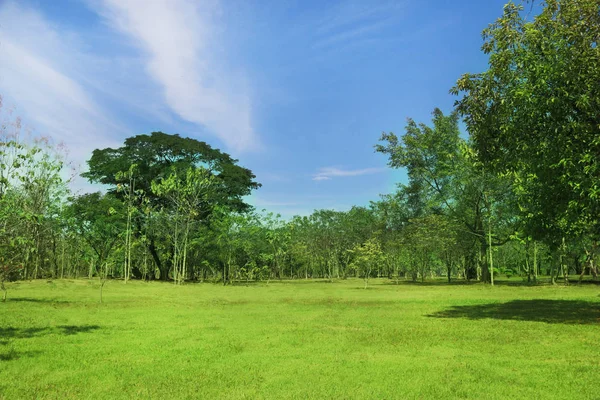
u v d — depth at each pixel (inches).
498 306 748.0
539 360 326.3
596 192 475.5
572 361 321.1
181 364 320.5
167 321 566.3
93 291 1183.6
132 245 1756.9
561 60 505.7
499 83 578.9
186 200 1914.4
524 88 527.2
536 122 548.7
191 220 1932.8
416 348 374.3
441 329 480.1
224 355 350.0
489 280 1846.7
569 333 445.4
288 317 608.4
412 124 1694.1
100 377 286.2
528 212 702.5
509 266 2497.5
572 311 645.9
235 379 277.4
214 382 271.9
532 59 534.6
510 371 292.5
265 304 828.6
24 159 683.4
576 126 507.5
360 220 2765.7
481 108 598.2
